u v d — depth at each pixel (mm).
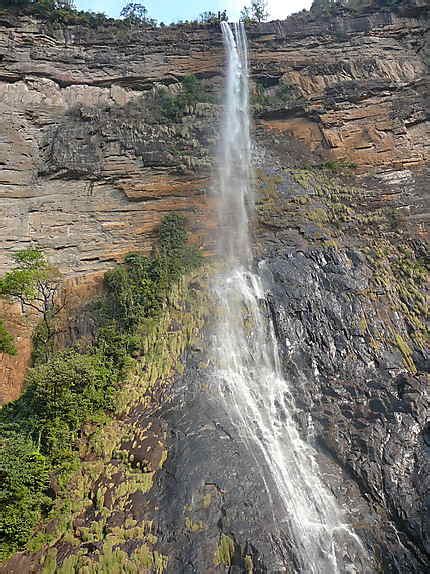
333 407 15398
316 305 18156
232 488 12133
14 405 14992
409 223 21625
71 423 13578
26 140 24312
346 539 12094
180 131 25219
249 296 18516
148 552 10711
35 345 18250
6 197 21969
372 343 17062
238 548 10852
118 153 23406
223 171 24078
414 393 15195
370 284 18953
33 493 11570
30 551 10875
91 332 17859
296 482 13102
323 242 20797
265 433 14414
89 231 21875
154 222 22250
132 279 19438
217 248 21172
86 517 11609
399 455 13828
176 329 17156
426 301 18516
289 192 23391
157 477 12445
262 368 16641
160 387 15180
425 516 12477
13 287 17375
